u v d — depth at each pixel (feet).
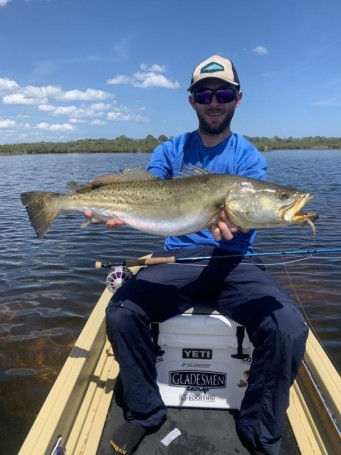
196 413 3.87
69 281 8.82
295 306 3.39
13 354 6.08
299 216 3.55
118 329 3.45
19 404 5.05
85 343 4.15
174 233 3.91
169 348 3.84
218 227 3.73
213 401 3.90
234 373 3.83
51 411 3.13
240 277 3.73
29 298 7.98
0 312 7.39
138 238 12.45
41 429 2.94
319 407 3.63
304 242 11.84
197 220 3.80
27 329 6.79
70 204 4.18
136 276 3.97
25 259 10.46
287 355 3.16
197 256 4.18
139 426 3.53
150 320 3.72
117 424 3.71
